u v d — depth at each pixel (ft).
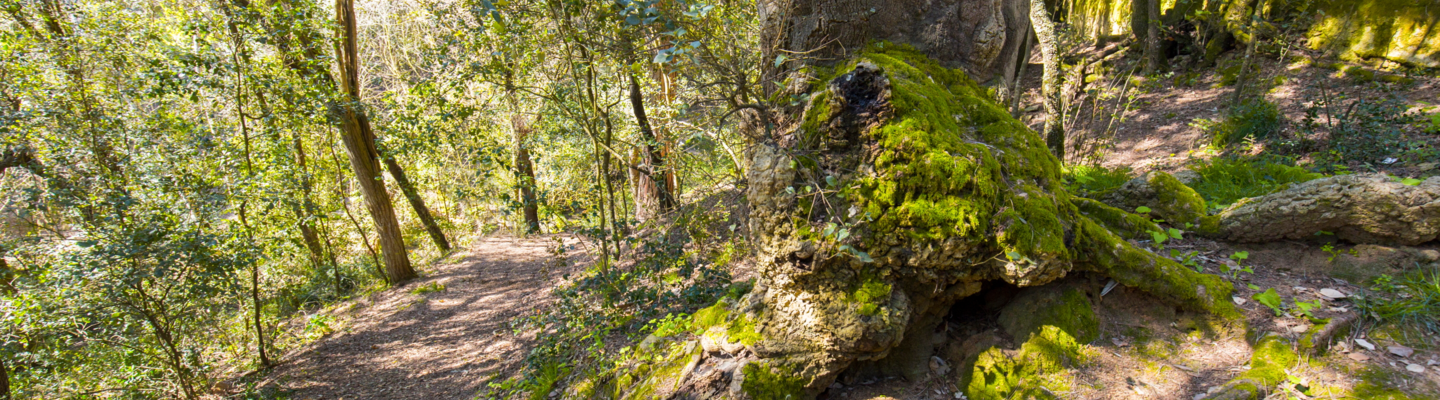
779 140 10.55
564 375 14.90
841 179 9.20
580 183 29.19
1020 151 9.74
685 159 20.97
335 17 32.94
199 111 29.81
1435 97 23.32
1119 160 26.94
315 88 26.14
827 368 9.56
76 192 18.58
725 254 19.69
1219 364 8.35
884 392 9.77
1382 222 9.35
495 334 24.98
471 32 18.39
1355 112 19.98
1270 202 10.60
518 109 28.94
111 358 19.45
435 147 26.84
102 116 20.81
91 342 18.76
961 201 8.53
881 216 8.84
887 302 9.07
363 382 22.67
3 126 19.36
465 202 55.98
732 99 12.32
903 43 11.58
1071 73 32.73
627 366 12.50
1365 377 7.36
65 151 19.40
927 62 11.32
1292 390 7.41
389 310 32.32
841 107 9.21
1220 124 25.45
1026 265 8.45
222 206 21.01
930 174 8.59
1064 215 9.21
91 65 22.08
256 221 26.76
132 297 17.90
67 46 21.58
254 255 19.93
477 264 41.11
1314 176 14.88
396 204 51.21
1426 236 9.02
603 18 14.88
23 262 20.71
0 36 21.01
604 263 18.62
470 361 22.47
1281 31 32.35
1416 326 8.14
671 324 13.12
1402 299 8.63
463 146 25.58
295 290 36.32
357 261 44.04
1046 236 8.41
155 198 19.63
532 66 19.25
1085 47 46.70
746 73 12.71
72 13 22.39
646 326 14.39
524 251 44.24
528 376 16.02
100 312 17.37
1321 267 9.94
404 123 26.55
